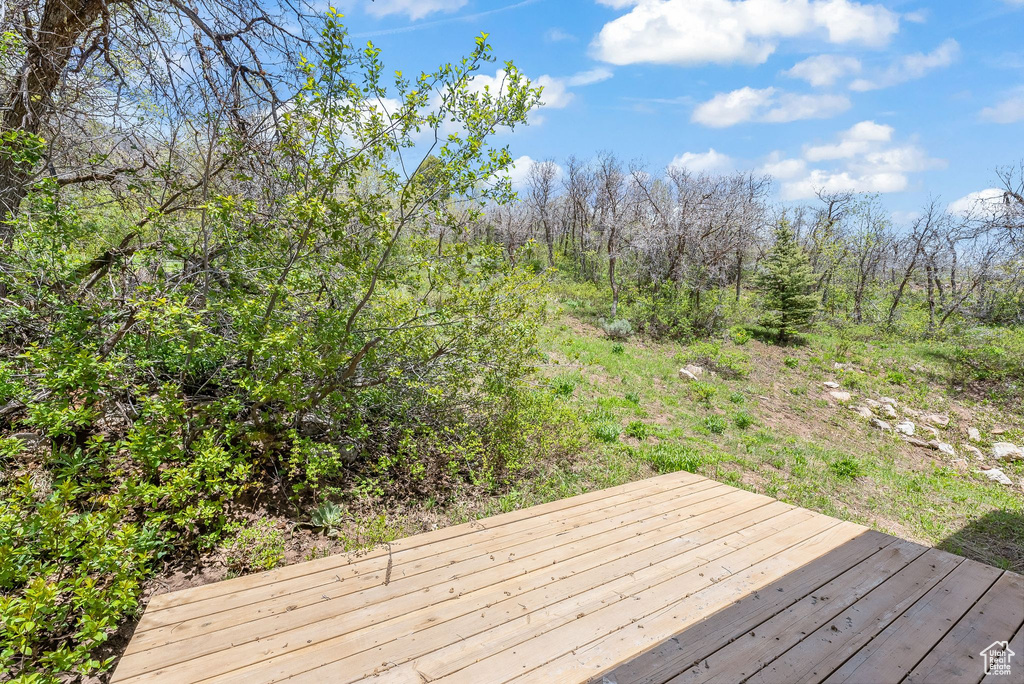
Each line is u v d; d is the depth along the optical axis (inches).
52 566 119.9
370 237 188.9
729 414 433.1
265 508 179.5
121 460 169.8
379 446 227.1
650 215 849.5
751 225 875.4
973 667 90.9
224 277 180.9
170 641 96.6
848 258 1122.0
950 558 133.7
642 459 286.8
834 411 493.7
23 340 170.6
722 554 135.9
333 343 181.6
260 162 182.7
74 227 168.9
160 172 176.4
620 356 544.4
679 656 92.9
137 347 170.6
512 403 247.4
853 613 107.6
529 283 214.1
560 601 112.0
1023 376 596.4
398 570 125.2
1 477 148.9
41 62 187.5
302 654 93.6
